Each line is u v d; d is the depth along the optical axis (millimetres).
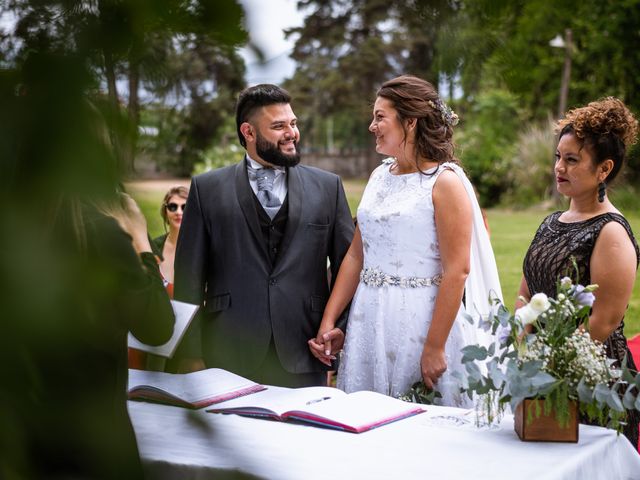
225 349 2977
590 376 1829
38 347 474
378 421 1997
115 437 563
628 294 2393
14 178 448
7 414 490
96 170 444
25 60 451
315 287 3092
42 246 465
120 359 1300
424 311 2795
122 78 468
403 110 2742
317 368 3094
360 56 18109
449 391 2764
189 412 499
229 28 425
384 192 2881
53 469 525
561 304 1903
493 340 2861
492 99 16344
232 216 3023
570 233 2508
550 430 1853
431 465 1677
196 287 3039
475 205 2822
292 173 3127
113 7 449
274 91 2957
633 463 1952
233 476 468
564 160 2506
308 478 1570
